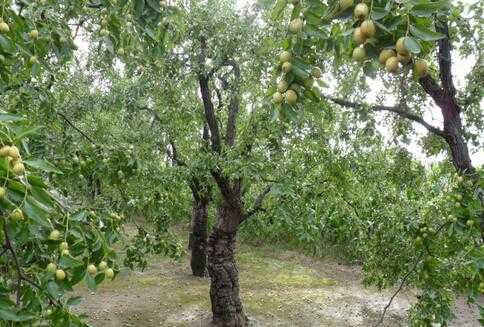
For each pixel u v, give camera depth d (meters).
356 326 8.21
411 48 1.19
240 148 6.36
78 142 3.94
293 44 1.54
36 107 3.79
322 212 6.99
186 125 7.22
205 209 10.64
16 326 1.77
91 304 8.46
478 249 3.15
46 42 2.43
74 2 2.83
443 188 4.11
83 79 6.59
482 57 4.49
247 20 5.90
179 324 7.88
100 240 1.97
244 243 14.16
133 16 2.51
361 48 1.32
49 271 1.79
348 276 11.49
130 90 6.50
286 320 8.34
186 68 6.41
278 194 6.09
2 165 1.31
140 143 6.09
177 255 5.52
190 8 6.04
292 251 13.48
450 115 4.17
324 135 6.37
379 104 5.20
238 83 6.51
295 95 1.56
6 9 1.89
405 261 5.00
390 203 5.77
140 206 4.98
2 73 2.38
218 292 7.57
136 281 9.97
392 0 1.24
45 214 1.39
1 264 2.04
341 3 1.34
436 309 4.57
